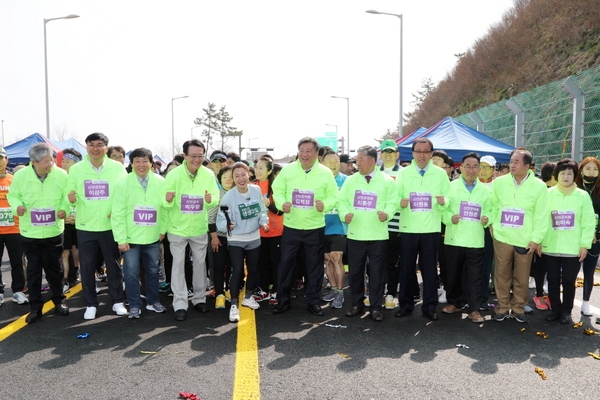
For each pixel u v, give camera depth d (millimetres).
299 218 5566
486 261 6059
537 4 21109
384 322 5359
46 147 5371
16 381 3707
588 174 5473
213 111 61094
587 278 5559
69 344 4566
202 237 5691
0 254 6211
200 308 5797
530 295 6609
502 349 4465
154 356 4238
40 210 5363
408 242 5484
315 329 5078
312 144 5473
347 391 3539
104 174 5520
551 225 5352
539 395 3492
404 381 3715
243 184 5547
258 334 4895
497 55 23234
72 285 7297
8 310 5891
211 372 3881
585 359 4219
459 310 5891
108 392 3516
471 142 9828
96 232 5492
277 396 3457
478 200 5477
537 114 12984
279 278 5719
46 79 20516
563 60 17156
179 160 8078
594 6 16203
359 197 5461
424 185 5445
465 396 3467
